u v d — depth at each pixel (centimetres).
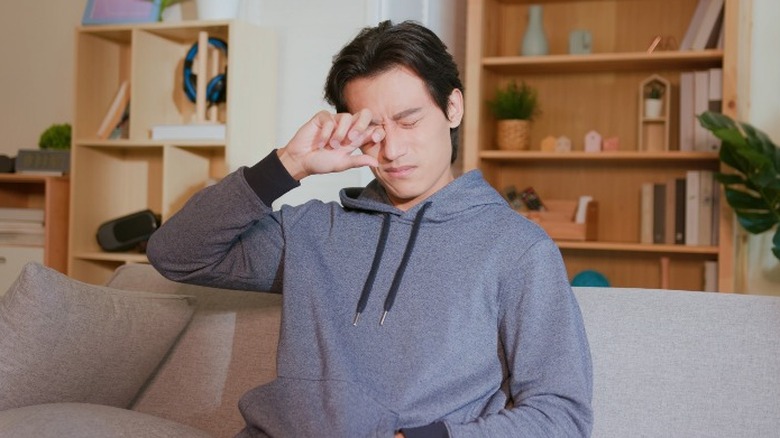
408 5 377
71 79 425
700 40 372
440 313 136
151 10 370
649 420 136
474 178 148
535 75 425
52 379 152
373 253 146
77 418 134
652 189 385
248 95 354
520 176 428
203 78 358
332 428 129
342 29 356
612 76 415
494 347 136
